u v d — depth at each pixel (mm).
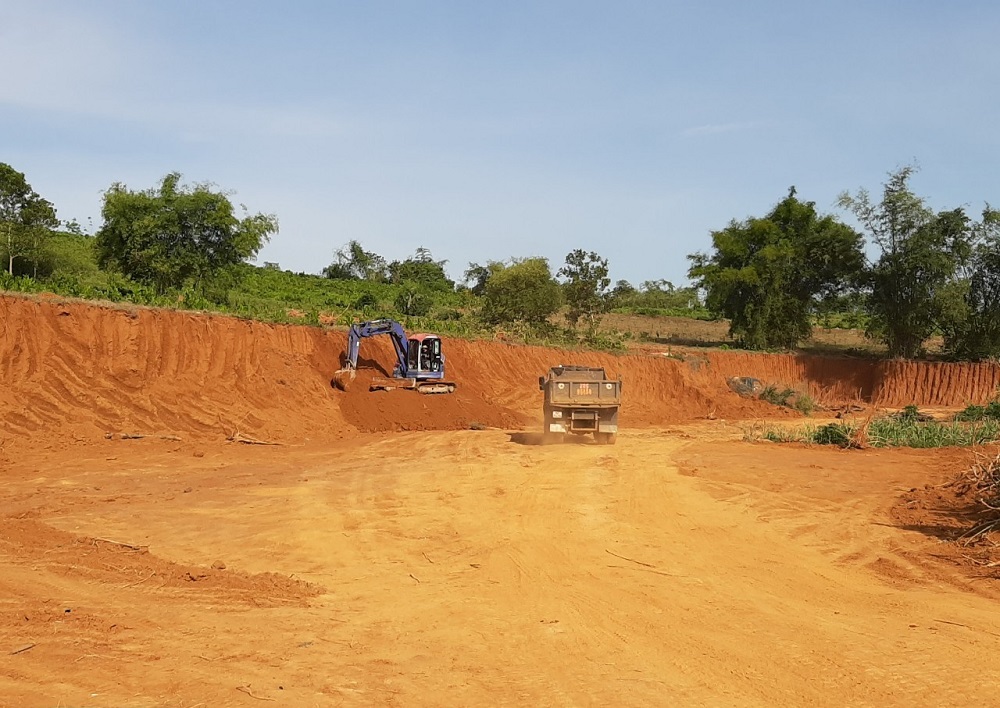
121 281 37000
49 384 21219
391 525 12773
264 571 10109
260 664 6816
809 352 54625
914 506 14195
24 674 6406
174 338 25281
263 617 8156
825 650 7340
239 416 23734
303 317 36062
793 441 24828
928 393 47125
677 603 8852
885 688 6469
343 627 7914
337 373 29172
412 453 21266
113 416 21391
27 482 15250
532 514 13688
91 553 10289
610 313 74500
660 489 16016
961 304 48188
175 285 36562
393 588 9461
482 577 9953
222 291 38344
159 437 20734
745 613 8492
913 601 8945
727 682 6590
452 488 16016
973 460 17781
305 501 14547
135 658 6848
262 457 19750
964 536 11688
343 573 10117
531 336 48250
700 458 20266
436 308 60031
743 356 49000
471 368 37656
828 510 14203
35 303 22641
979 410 34406
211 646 7219
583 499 15008
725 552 11266
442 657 7121
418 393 30219
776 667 6922
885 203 49969
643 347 50781
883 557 10930
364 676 6633
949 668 6895
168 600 8609
